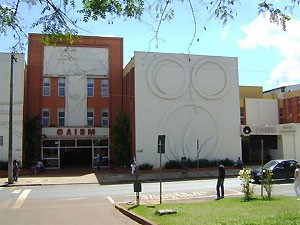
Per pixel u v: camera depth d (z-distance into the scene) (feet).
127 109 149.28
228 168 138.31
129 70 147.43
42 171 136.77
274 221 36.32
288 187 81.97
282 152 150.61
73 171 138.10
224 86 146.51
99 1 22.80
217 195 68.28
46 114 149.89
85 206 63.41
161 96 139.33
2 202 69.87
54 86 151.23
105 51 156.76
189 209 50.80
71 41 26.43
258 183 92.48
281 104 177.88
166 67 140.97
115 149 140.36
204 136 142.20
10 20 23.79
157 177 118.21
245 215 43.34
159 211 47.91
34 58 150.61
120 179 114.62
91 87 154.71
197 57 144.46
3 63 135.64
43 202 69.36
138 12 23.34
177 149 138.72
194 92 143.13
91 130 149.79
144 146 135.74
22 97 135.54
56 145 147.33
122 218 50.03
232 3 23.67
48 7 24.04
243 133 145.79
